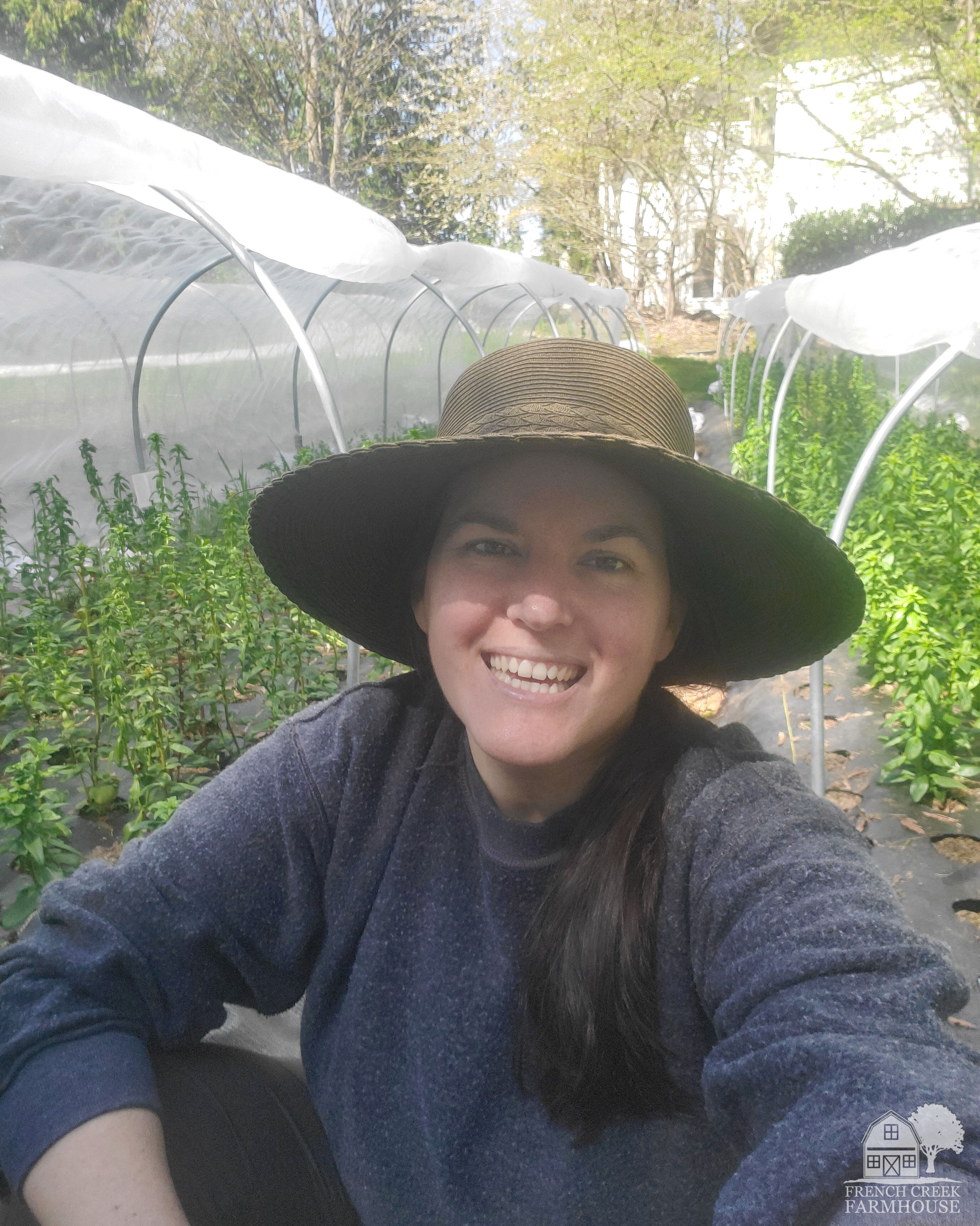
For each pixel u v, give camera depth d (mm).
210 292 8289
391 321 12242
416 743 1232
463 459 1041
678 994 1029
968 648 3855
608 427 1024
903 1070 750
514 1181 1084
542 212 20391
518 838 1101
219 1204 1162
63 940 1181
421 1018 1137
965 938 2871
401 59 22922
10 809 3014
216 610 4984
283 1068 1369
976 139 11680
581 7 15273
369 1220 1188
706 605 1250
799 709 4512
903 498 5715
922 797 3586
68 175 2484
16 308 6945
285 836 1214
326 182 23266
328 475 1114
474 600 1040
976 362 9250
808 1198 717
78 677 4359
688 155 17203
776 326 13648
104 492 8133
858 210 16109
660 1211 1055
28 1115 1074
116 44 21078
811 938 889
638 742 1106
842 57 12828
